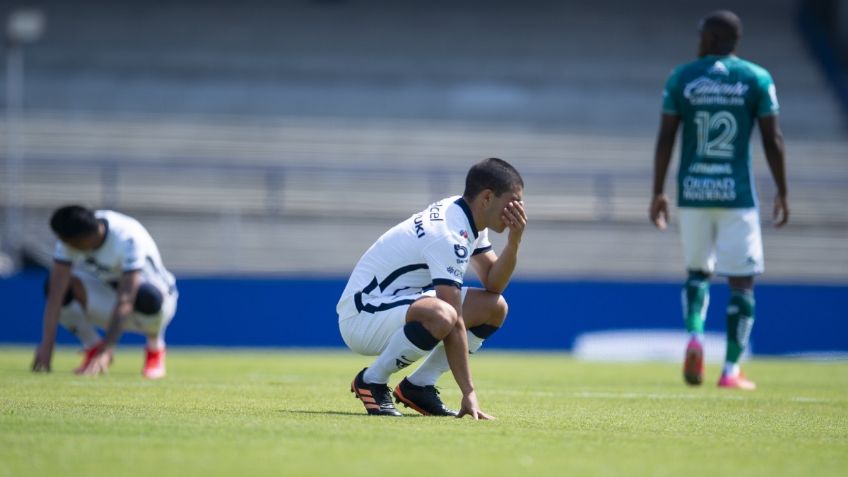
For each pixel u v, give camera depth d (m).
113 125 77.81
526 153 77.81
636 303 53.62
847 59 90.94
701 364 27.92
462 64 87.81
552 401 22.23
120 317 27.19
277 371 33.41
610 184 69.62
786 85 87.88
